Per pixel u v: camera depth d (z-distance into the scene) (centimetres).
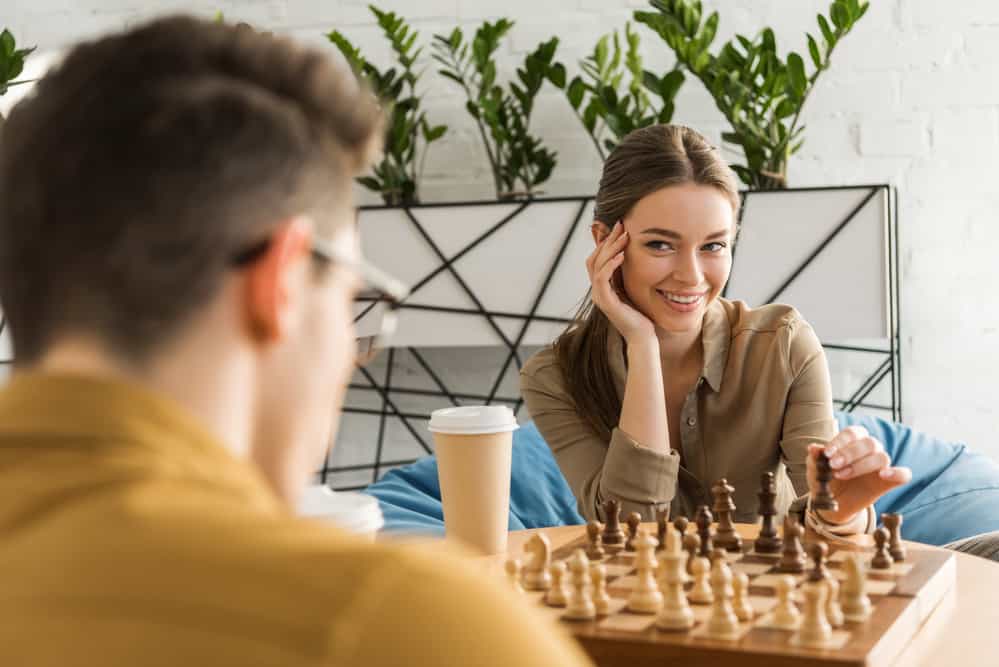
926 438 256
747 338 171
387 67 318
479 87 293
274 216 40
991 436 297
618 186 167
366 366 322
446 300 275
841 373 302
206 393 40
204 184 38
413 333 277
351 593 33
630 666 87
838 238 259
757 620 92
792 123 273
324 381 45
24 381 38
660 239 164
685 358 174
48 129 39
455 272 274
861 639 84
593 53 307
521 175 294
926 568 106
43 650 33
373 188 293
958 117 295
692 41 278
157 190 38
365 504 100
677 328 166
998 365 296
